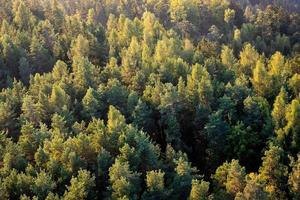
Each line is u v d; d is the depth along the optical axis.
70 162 63.88
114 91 87.44
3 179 61.38
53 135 72.38
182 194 62.78
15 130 81.25
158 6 164.75
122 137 68.25
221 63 107.19
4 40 115.38
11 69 112.00
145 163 66.44
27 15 139.12
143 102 84.12
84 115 84.88
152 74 94.12
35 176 64.31
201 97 84.69
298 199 59.31
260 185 53.72
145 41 123.38
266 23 148.75
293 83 91.75
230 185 57.91
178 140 79.44
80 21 141.12
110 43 121.75
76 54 114.38
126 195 57.31
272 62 104.12
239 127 74.62
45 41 122.88
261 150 74.62
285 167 61.56
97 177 65.50
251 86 98.25
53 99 84.50
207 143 81.44
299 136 72.69
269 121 76.94
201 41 123.94
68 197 56.84
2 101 85.56
